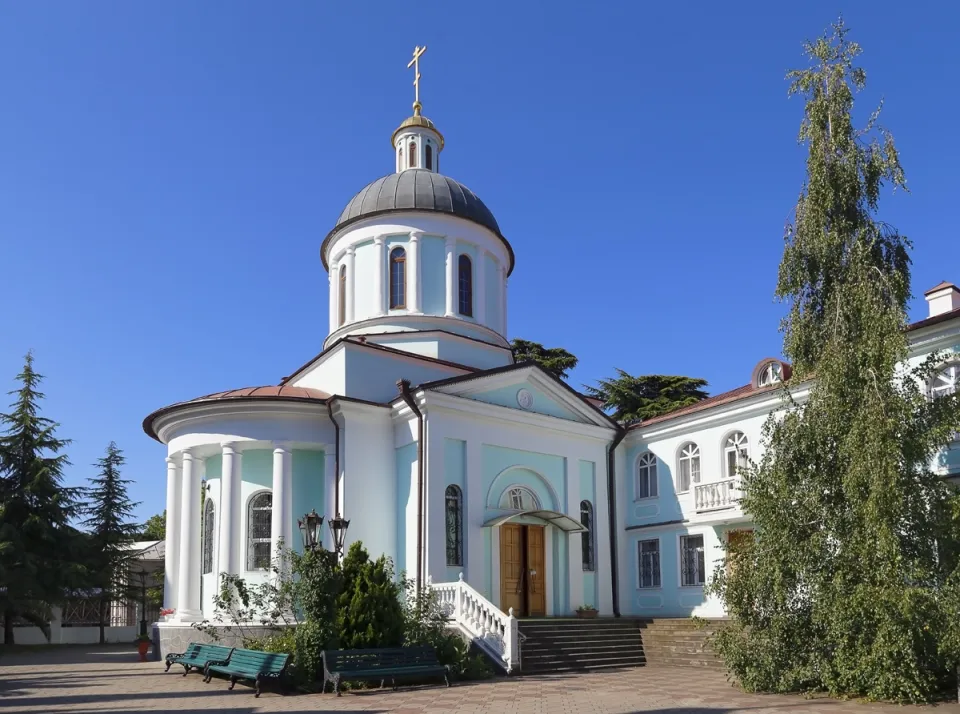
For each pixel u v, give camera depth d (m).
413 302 28.22
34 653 30.80
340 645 17.44
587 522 27.09
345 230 29.70
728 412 24.95
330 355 25.56
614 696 15.62
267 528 23.94
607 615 26.47
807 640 15.59
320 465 24.20
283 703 15.02
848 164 16.81
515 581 24.61
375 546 23.16
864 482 14.64
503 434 25.03
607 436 27.86
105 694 16.66
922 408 15.38
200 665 19.11
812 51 17.83
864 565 14.55
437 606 20.52
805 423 16.11
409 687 17.12
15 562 33.69
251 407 23.34
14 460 36.59
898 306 15.53
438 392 23.38
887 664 13.88
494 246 30.56
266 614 20.88
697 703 14.56
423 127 31.95
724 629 16.75
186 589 23.62
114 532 39.94
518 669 19.52
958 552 14.45
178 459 25.50
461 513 23.53
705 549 25.12
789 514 15.88
